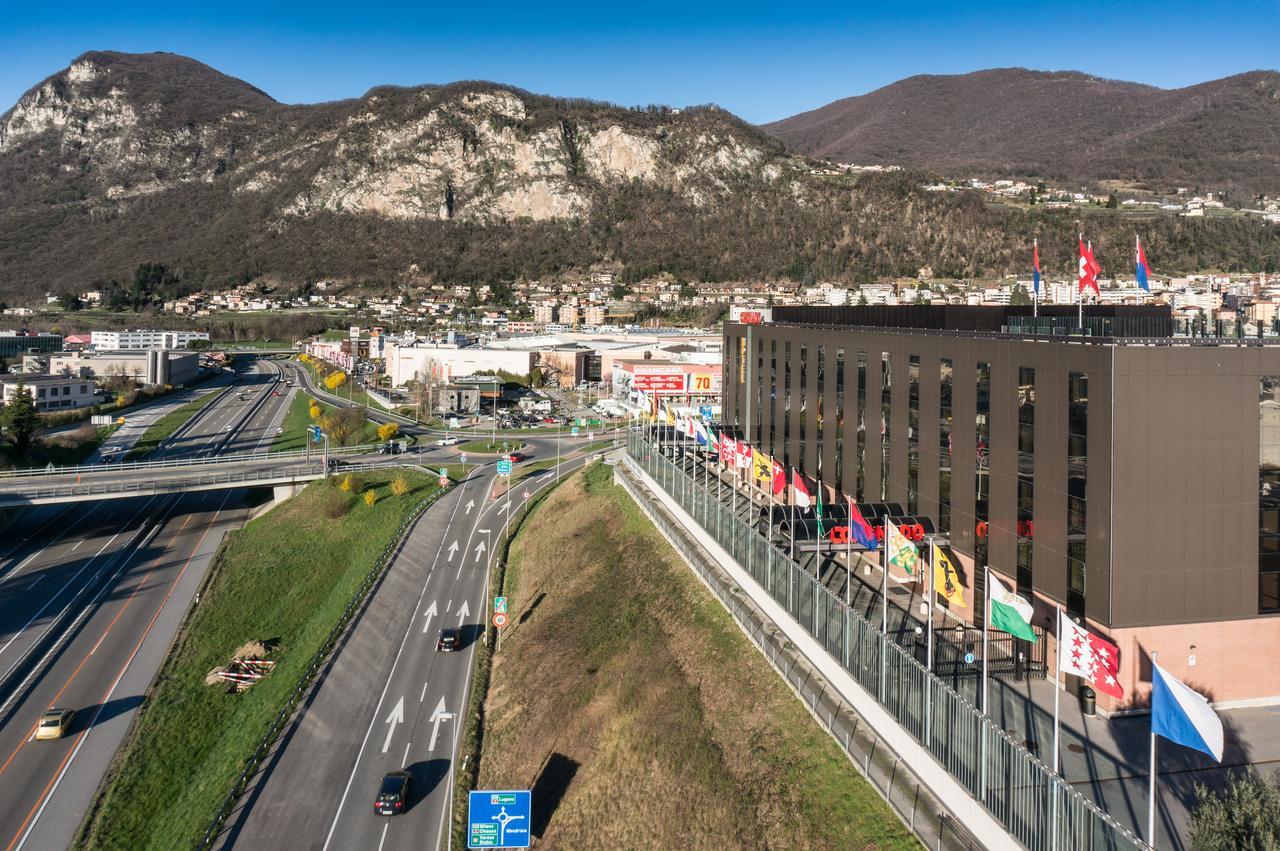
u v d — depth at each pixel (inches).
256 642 2721.5
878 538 2026.3
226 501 4458.7
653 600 2444.6
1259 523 1590.8
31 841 1830.7
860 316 3026.6
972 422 1951.3
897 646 1507.1
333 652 2541.8
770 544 2073.1
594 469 4156.0
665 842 1561.3
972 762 1282.0
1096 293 1891.0
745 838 1473.9
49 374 7603.4
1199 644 1571.1
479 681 2359.7
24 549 3698.3
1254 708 1590.8
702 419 3700.8
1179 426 1547.7
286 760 1998.0
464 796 1859.0
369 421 6279.5
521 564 3270.2
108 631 2878.9
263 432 6043.3
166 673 2566.4
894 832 1334.9
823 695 1699.1
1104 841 1052.5
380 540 3602.4
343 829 1754.4
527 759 1987.0
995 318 2652.6
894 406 2300.7
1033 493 1739.7
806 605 1863.9
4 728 2269.9
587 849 1649.9
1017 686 1636.3
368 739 2089.1
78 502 4084.6
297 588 3211.1
